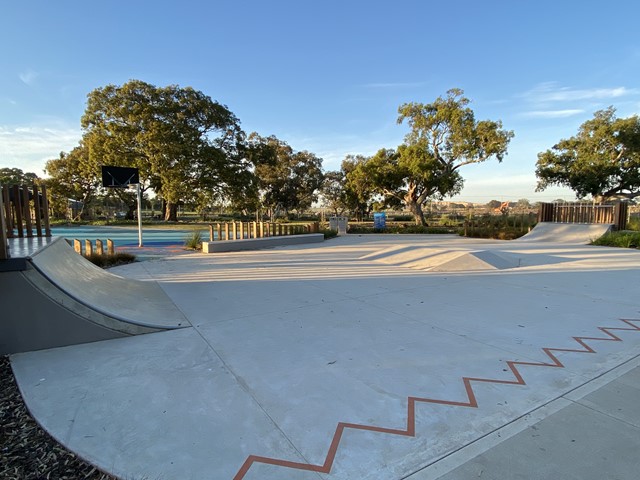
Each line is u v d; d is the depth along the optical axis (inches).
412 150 1130.0
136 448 91.2
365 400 113.6
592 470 82.6
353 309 214.2
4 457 88.1
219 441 94.0
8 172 2164.1
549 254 467.5
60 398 114.8
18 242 216.4
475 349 153.9
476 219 925.8
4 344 148.2
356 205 1701.5
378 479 80.7
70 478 81.4
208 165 1203.9
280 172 1668.3
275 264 394.0
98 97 1149.7
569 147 1326.3
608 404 110.8
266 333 173.2
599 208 694.5
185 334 171.9
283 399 114.2
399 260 408.8
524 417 104.0
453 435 96.0
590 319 195.2
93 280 217.8
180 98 1206.3
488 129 1112.8
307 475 82.0
